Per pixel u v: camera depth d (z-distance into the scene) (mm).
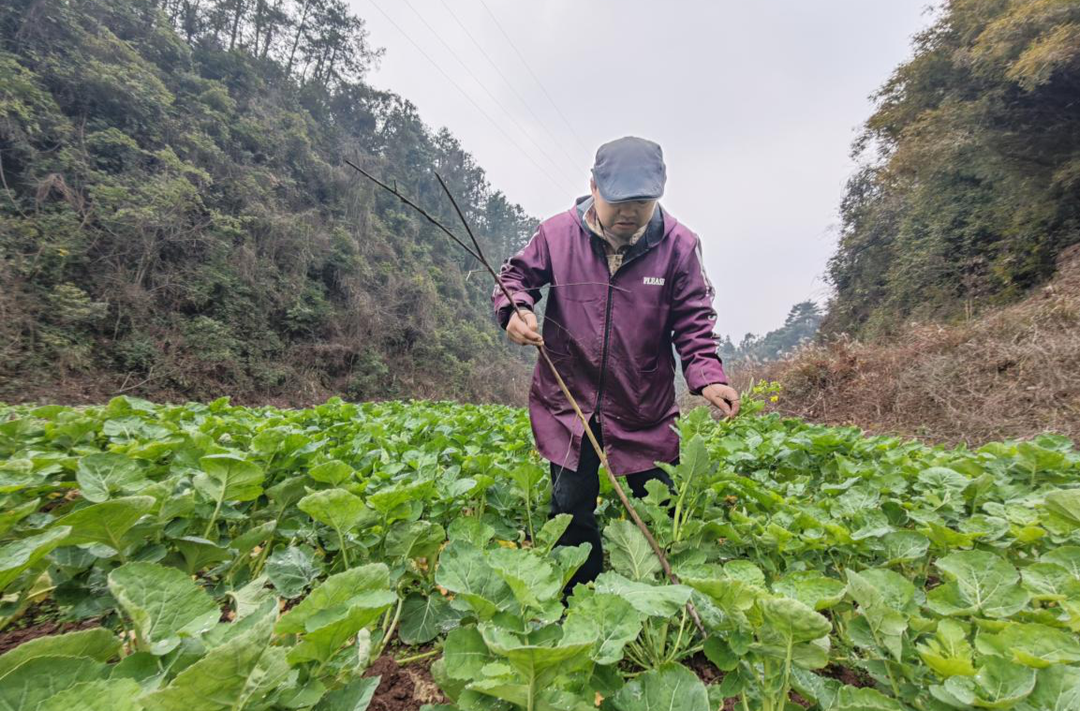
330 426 4730
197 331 21281
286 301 26328
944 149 13891
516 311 1896
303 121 36156
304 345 26594
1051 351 7645
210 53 33938
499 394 36750
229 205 25969
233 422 3465
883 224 19844
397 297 33844
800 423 5516
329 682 1140
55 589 1346
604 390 2059
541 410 2152
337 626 933
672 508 2137
